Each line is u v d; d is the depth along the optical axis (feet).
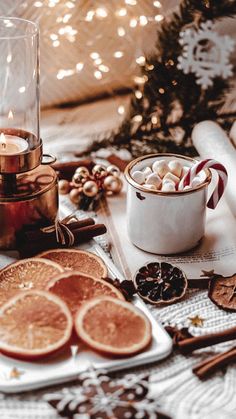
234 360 2.31
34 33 2.80
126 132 3.37
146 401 2.16
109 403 2.15
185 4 3.20
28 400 2.19
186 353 2.34
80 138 3.51
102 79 3.76
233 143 3.28
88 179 3.06
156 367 2.30
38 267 2.57
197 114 3.38
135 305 2.50
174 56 3.28
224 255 2.76
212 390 2.23
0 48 2.88
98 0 3.59
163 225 2.69
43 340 2.27
